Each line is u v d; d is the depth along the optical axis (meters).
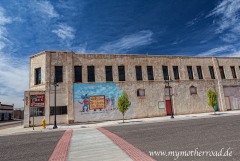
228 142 6.16
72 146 6.96
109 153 5.63
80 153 5.85
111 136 8.75
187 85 22.89
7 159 5.61
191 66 23.92
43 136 10.27
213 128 9.41
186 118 16.88
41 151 6.43
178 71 23.12
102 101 19.61
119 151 5.81
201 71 24.30
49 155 5.81
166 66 22.88
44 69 18.95
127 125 14.12
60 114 18.27
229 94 24.56
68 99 18.59
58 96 18.47
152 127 11.42
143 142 6.96
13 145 7.88
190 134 8.05
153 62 22.28
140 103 20.70
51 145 7.38
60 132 11.87
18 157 5.78
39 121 17.53
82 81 19.59
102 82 20.06
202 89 23.44
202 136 7.45
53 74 18.89
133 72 21.28
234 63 26.03
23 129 15.45
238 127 9.23
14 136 11.27
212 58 25.03
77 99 18.98
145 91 21.16
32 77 19.75
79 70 20.06
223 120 12.86
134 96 20.69
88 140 8.05
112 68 20.84
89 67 20.44
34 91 17.84
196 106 22.67
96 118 19.12
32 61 20.14
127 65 21.28
